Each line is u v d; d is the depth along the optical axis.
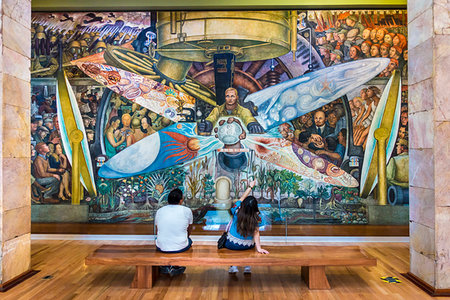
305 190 6.35
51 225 6.43
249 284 3.99
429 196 3.81
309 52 6.39
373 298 3.56
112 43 6.51
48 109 6.53
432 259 3.71
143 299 3.53
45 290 3.78
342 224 6.28
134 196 6.45
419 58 4.02
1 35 3.86
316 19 6.40
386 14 6.35
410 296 3.62
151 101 6.50
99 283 4.02
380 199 6.29
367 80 6.34
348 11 6.38
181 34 6.45
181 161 6.47
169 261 3.75
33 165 6.49
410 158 4.24
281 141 6.40
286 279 4.17
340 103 6.36
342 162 6.34
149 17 6.49
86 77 6.53
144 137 6.50
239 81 6.45
